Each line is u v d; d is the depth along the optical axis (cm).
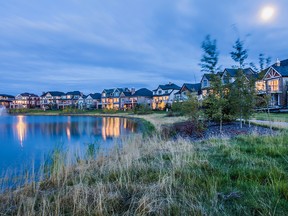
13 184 628
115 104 8594
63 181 577
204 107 1708
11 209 423
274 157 592
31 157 1158
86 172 616
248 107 1376
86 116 5991
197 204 353
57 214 367
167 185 438
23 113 7944
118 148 988
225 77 1404
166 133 1490
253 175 455
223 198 369
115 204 391
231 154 635
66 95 10681
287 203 331
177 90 6775
